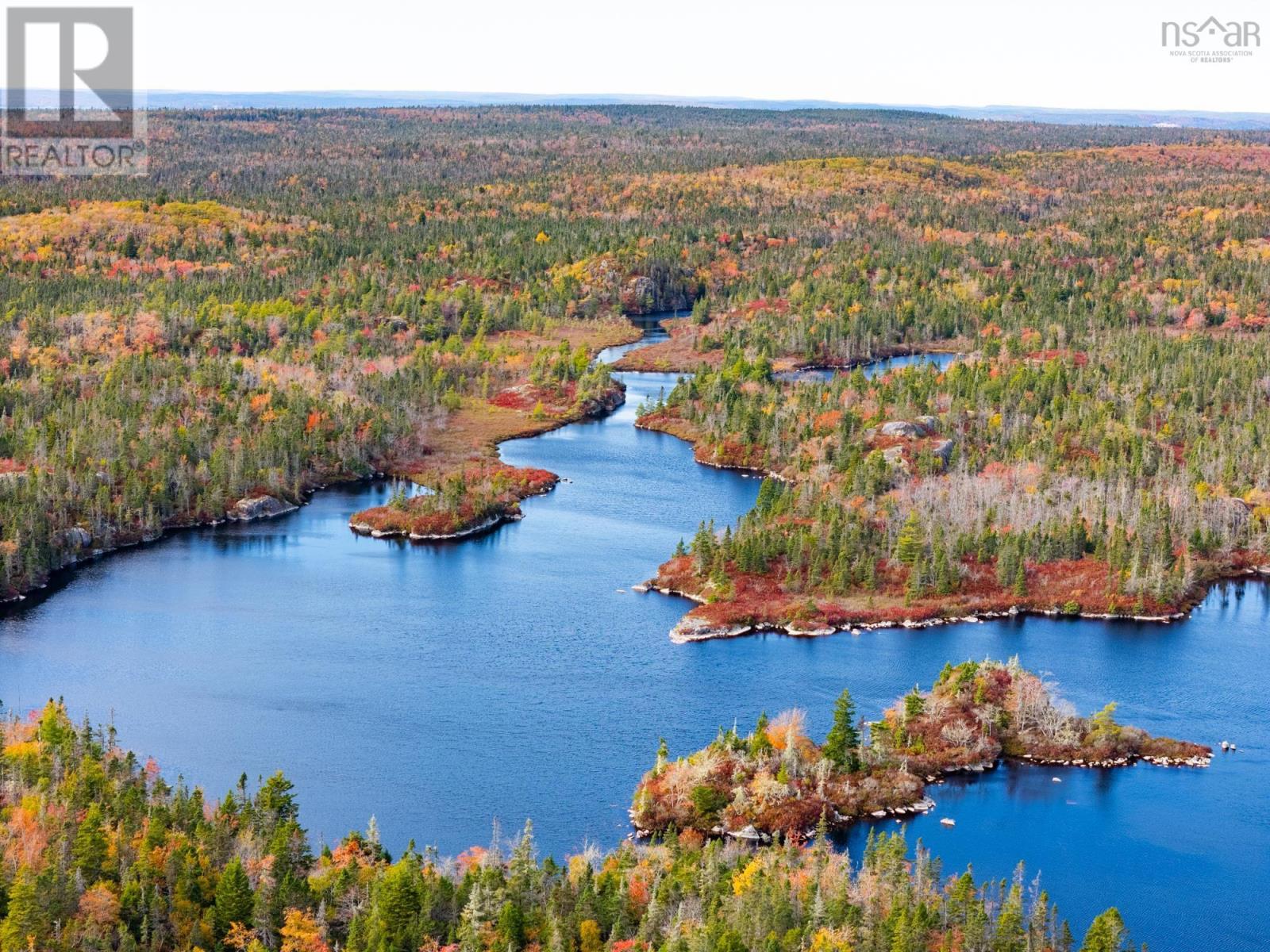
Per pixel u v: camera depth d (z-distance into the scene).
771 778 169.88
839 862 149.50
